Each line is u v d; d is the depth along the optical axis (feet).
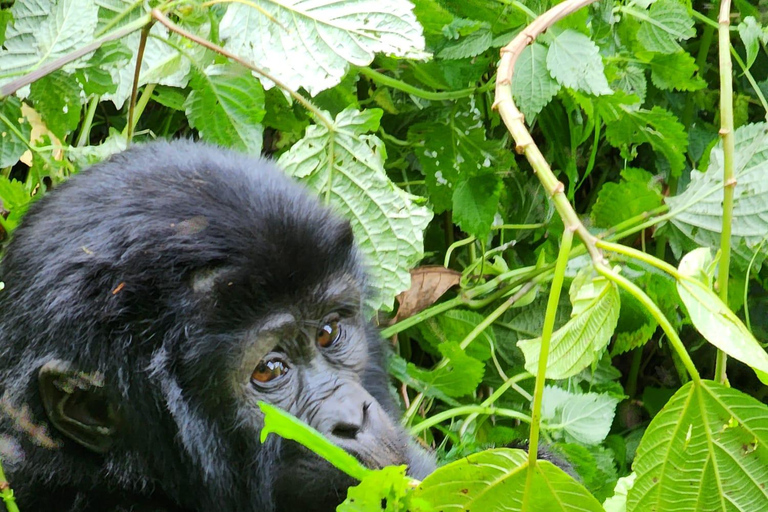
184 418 16.98
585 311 14.61
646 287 27.68
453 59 26.04
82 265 16.85
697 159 31.81
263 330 17.20
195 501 17.70
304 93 25.71
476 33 25.71
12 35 21.47
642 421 31.58
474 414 25.07
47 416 16.97
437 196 27.76
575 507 13.93
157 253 16.76
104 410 17.11
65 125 22.18
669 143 27.99
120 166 18.58
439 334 27.25
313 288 17.54
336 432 17.20
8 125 21.72
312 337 17.85
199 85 23.27
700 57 32.94
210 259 16.76
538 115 29.30
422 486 14.23
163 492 17.90
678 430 14.21
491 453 13.99
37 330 16.89
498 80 15.43
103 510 17.81
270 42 21.94
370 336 21.12
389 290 23.00
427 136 27.40
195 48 23.09
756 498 14.05
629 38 28.84
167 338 16.79
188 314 16.78
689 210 26.12
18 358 17.08
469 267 27.68
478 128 27.20
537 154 14.23
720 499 14.24
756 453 13.91
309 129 22.77
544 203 30.19
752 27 27.27
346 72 23.85
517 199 30.19
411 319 26.27
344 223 18.28
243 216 17.13
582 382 28.63
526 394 26.16
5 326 17.38
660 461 14.42
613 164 32.48
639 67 29.55
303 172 22.84
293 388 17.69
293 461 17.83
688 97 32.60
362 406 17.53
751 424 13.79
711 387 13.80
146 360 16.76
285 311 17.38
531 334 28.04
